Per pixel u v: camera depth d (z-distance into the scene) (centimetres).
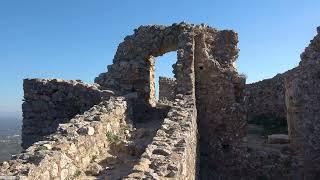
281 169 1983
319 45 2042
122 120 1625
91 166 1216
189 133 1230
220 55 2156
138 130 1606
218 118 2059
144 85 2222
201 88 2080
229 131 2048
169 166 931
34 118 2138
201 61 2091
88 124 1310
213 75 2077
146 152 1010
